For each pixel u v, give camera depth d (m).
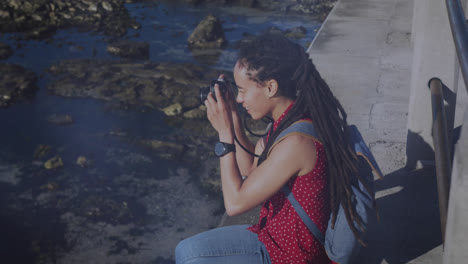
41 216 9.27
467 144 1.22
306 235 1.68
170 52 16.97
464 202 1.25
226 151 1.68
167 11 21.59
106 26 19.61
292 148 1.58
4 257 8.30
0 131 11.98
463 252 1.29
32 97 13.59
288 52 1.63
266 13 21.12
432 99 2.74
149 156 10.90
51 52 16.98
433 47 2.93
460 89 3.56
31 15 20.08
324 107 1.64
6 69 15.23
